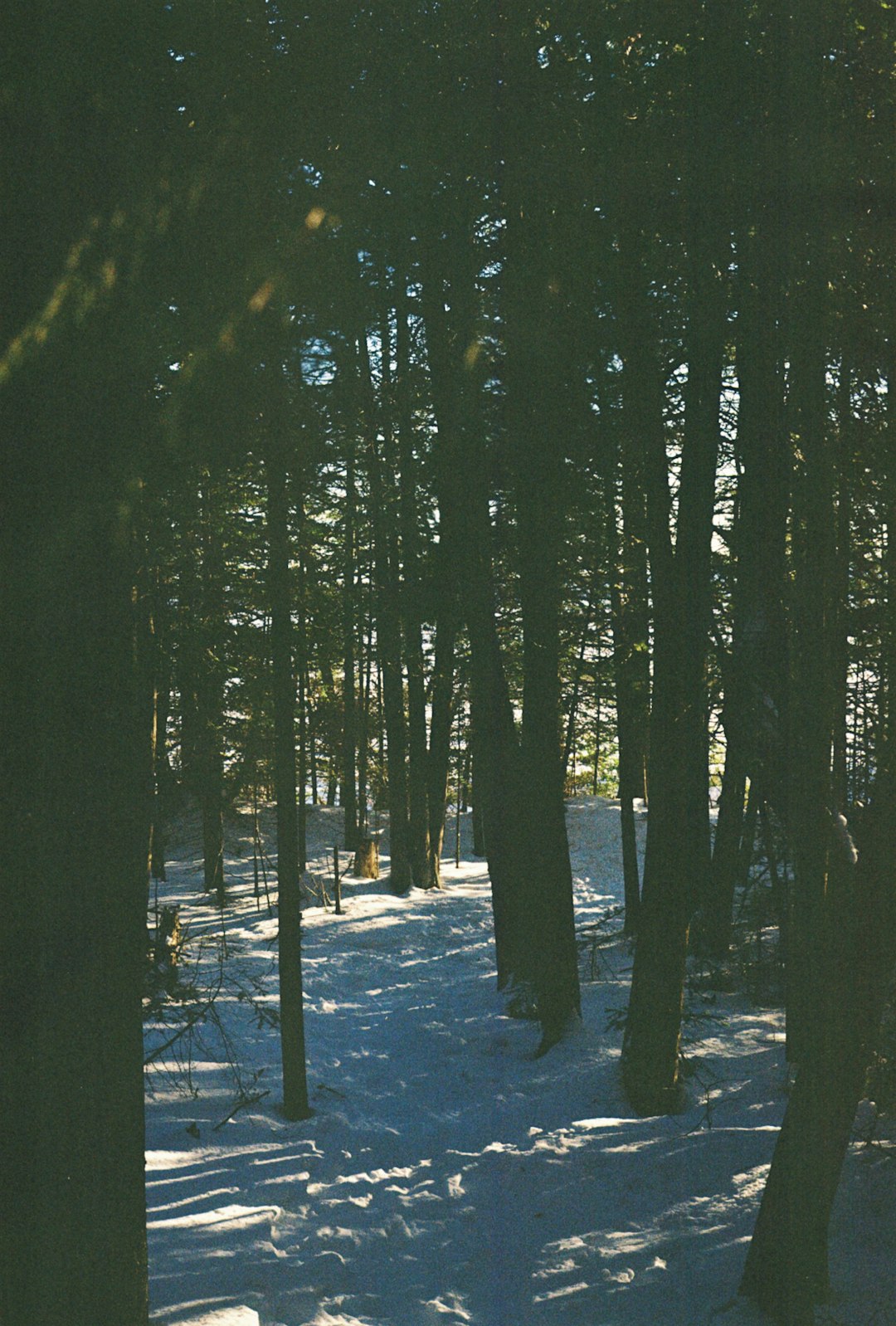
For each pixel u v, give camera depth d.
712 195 7.86
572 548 10.82
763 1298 4.89
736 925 11.85
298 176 5.76
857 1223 5.50
